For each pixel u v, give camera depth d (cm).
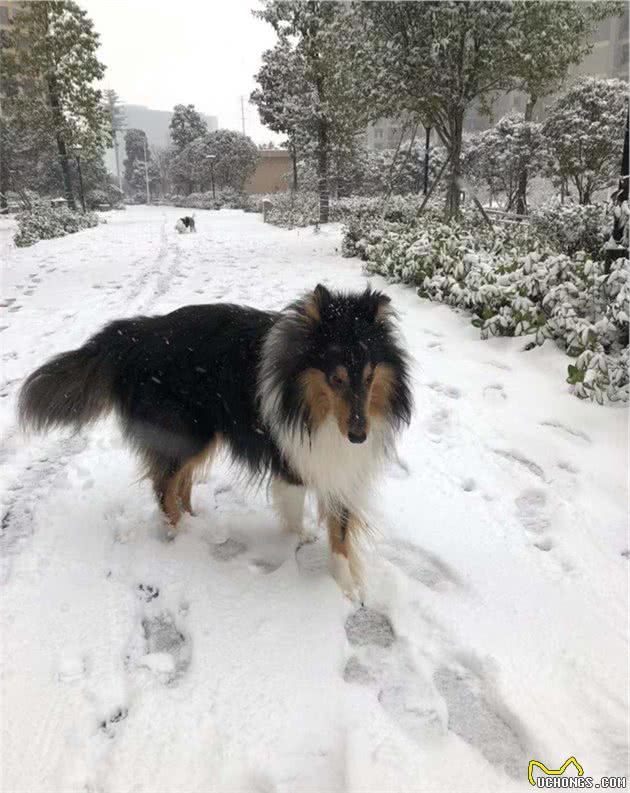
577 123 1902
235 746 244
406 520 408
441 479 461
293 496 372
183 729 249
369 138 4662
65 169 3155
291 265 1382
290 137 3275
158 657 288
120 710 260
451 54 1297
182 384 361
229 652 291
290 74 2805
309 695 269
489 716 267
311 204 3153
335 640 302
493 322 747
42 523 392
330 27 2052
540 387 615
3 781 228
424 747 249
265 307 906
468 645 299
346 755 241
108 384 381
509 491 446
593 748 250
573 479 459
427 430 542
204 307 389
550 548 383
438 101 1385
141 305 930
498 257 932
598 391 566
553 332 691
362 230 1487
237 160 6141
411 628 314
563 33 1324
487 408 579
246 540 385
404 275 1028
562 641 304
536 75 1386
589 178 1983
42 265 1445
